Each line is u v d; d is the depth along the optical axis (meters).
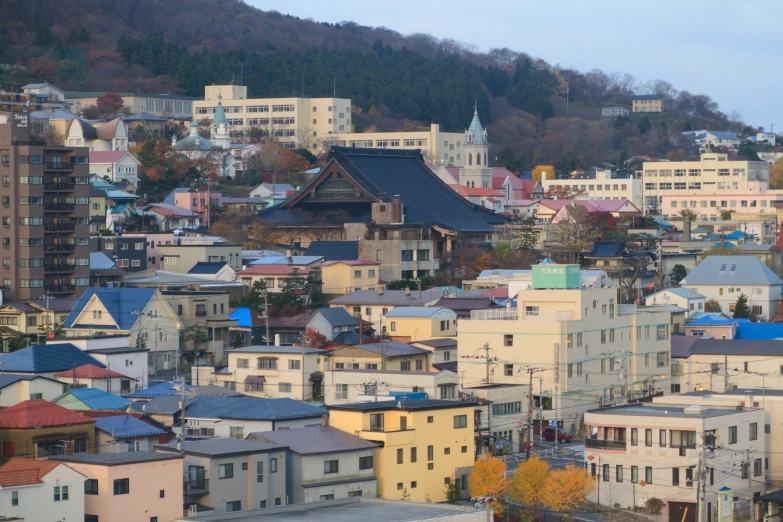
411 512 198.75
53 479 186.00
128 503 191.88
